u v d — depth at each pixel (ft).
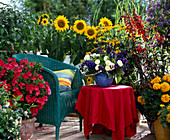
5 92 6.22
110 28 10.62
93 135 8.91
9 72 7.36
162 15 8.84
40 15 12.07
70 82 9.32
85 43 11.55
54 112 7.98
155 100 7.80
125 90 7.83
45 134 8.84
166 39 8.97
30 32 10.43
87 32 10.80
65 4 40.73
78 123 10.55
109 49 9.52
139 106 8.93
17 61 8.14
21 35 10.30
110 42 10.31
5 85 6.72
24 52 11.00
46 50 11.96
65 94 8.41
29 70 7.72
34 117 7.57
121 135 7.43
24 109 7.27
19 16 10.02
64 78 9.21
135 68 9.76
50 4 37.68
